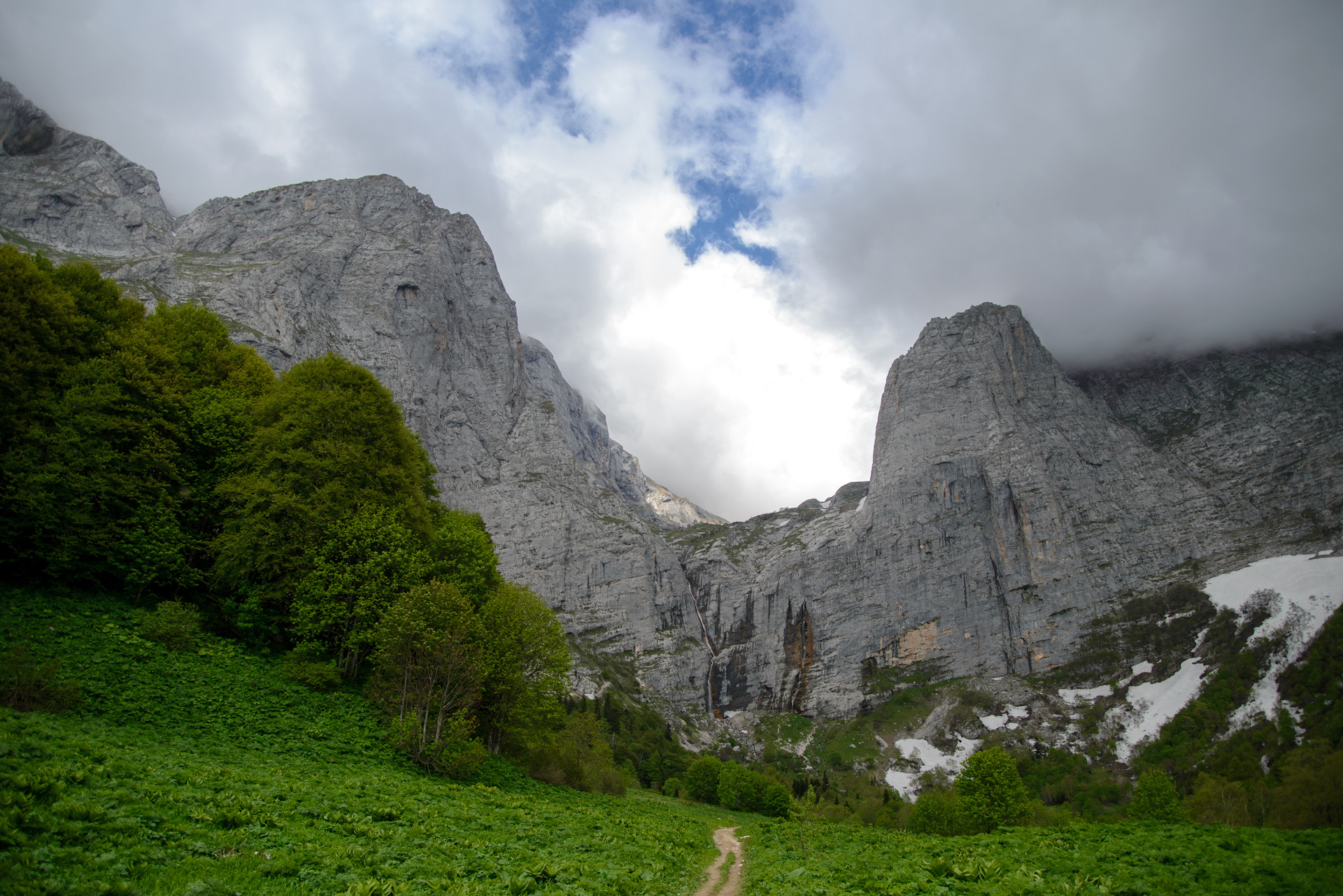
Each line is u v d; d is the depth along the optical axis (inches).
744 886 1072.2
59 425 1517.0
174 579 1578.5
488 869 788.0
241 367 2208.4
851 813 4744.1
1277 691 7204.7
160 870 595.8
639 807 2149.4
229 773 979.9
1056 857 1100.5
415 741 1446.9
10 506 1369.3
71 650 1264.8
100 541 1476.4
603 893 775.7
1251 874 926.4
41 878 523.2
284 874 642.2
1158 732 7411.4
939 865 970.1
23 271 1588.3
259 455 1780.3
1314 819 2728.8
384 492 1913.1
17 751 816.9
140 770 873.5
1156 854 1073.5
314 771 1175.6
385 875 693.3
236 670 1456.7
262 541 1643.7
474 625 1694.1
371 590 1653.5
